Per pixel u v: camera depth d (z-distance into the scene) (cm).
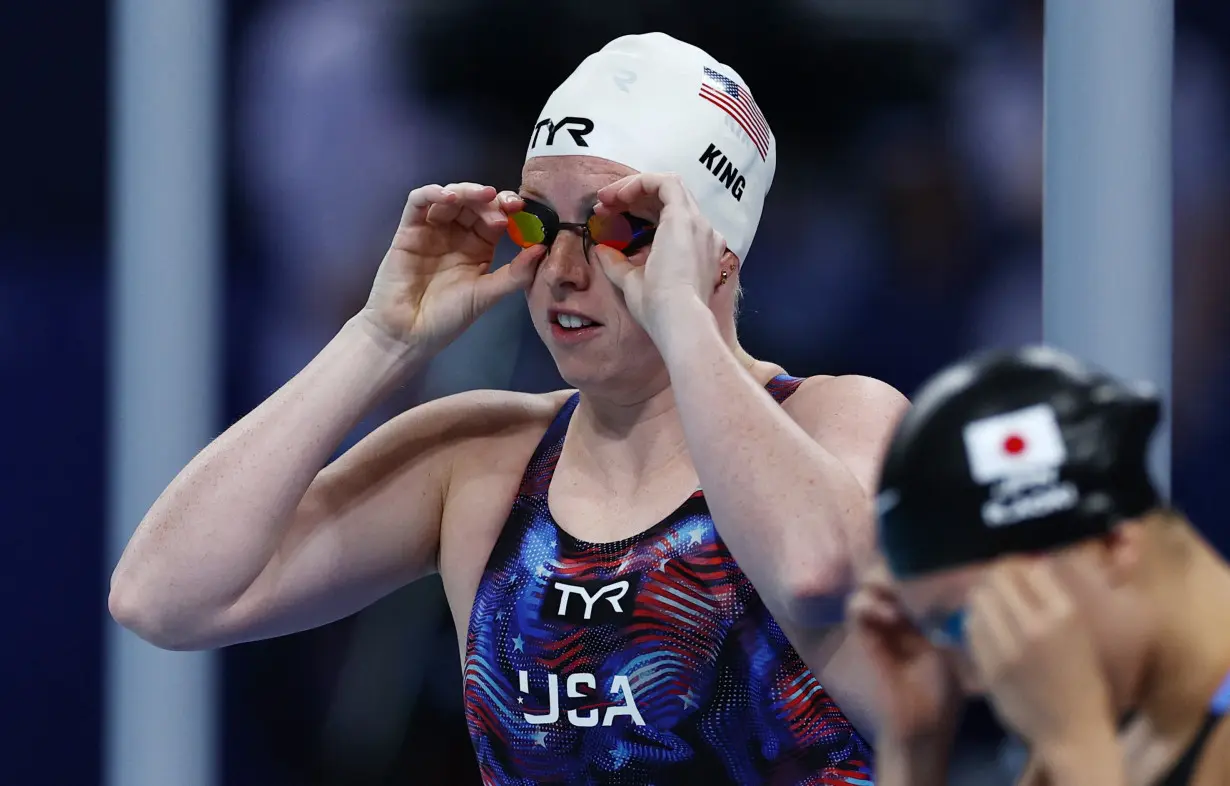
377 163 1177
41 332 1139
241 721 1126
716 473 613
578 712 667
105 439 1144
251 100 1161
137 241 932
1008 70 1189
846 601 598
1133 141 670
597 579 670
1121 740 434
